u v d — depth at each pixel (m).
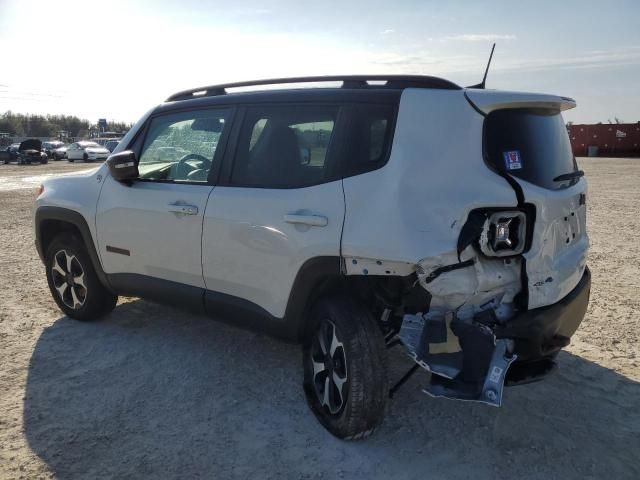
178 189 4.07
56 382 3.93
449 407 3.65
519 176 3.07
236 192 3.71
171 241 4.07
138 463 3.04
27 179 24.62
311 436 3.30
